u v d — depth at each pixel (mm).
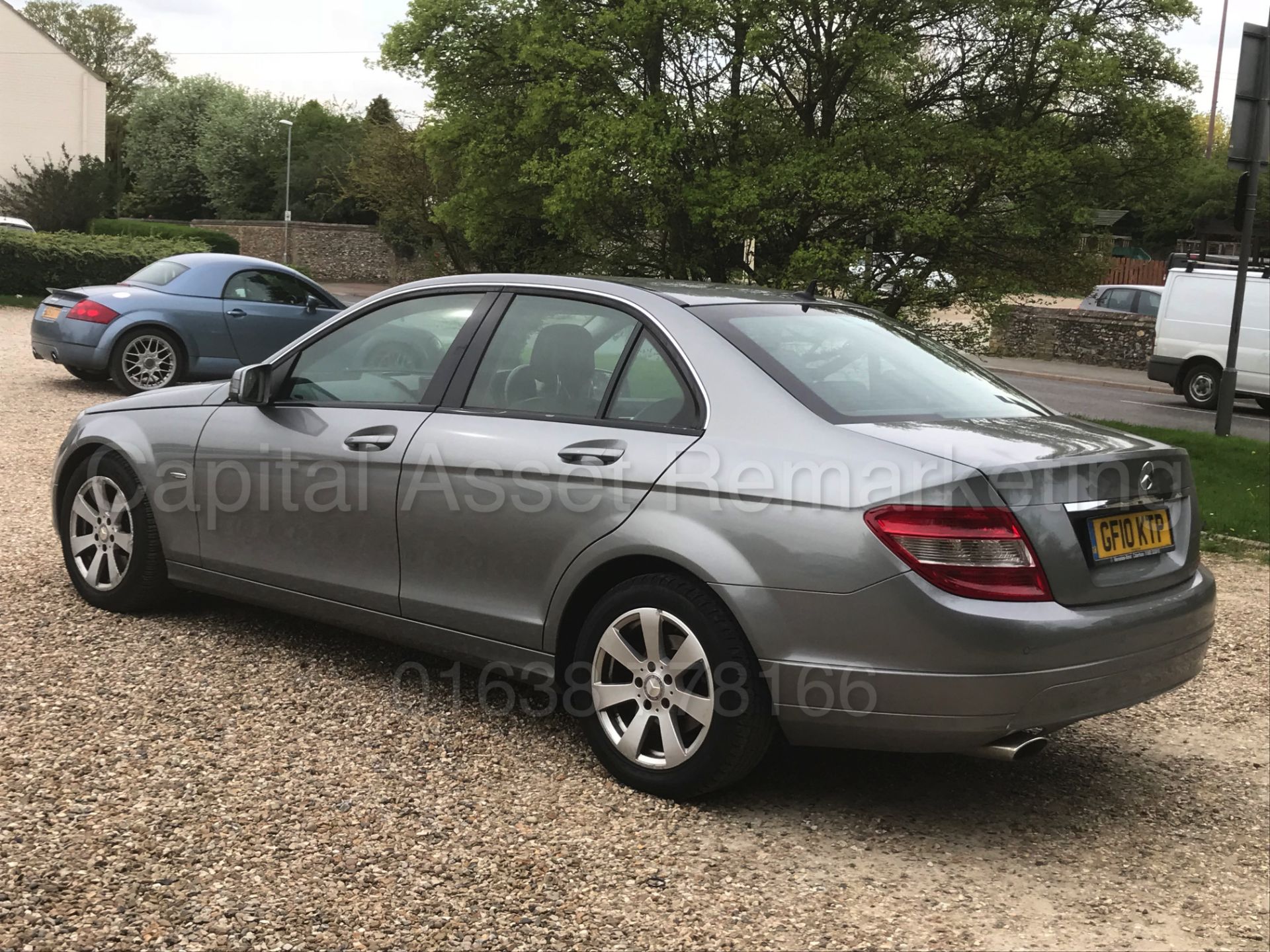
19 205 42781
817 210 13891
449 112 16453
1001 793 3986
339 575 4406
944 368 4219
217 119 70625
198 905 2879
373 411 4375
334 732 4020
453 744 3984
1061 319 26656
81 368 12180
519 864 3203
